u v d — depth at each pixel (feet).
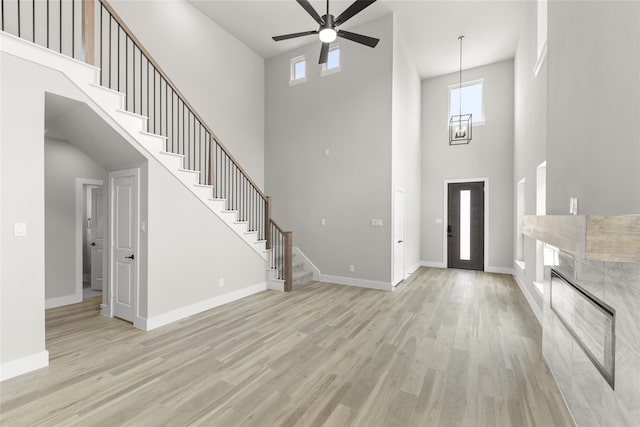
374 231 18.04
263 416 6.54
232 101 20.22
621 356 4.60
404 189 20.35
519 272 18.56
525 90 16.39
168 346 10.03
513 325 11.94
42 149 8.68
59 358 9.13
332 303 14.88
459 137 20.53
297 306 14.39
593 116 5.87
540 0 12.91
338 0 16.34
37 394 7.28
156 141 11.89
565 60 7.54
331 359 9.14
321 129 20.11
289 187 21.47
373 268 18.04
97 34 13.60
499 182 22.65
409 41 19.99
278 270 18.24
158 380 7.94
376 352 9.61
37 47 8.59
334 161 19.53
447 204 24.61
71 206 15.51
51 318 12.91
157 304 11.84
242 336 10.87
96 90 9.96
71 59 9.30
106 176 13.43
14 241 8.14
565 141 7.59
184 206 12.99
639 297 4.12
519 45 18.69
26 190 8.38
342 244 19.16
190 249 13.21
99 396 7.23
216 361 9.00
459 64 22.97
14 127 8.17
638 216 3.69
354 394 7.36
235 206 20.31
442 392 7.45
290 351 9.67
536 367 8.67
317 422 6.35
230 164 20.06
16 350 8.13
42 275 8.63
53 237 14.79
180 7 16.96
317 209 20.18
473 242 23.68
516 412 6.70
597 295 5.49
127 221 12.48
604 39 5.38
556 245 5.61
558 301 7.79
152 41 15.66
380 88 17.84
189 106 13.30
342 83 19.26
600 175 5.56
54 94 9.00
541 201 13.19
